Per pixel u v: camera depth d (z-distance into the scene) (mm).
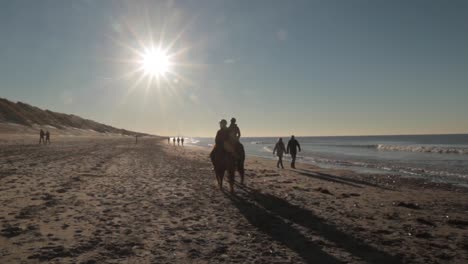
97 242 5535
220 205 8930
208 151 46750
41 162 19484
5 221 6621
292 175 17906
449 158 32812
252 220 7352
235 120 12586
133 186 11812
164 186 12055
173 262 4750
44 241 5484
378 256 5168
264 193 11117
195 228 6602
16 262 4559
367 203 9883
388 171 21469
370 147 69500
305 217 7738
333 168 23312
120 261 4730
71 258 4777
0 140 53250
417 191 13047
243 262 4816
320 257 5078
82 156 26156
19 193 9625
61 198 9141
